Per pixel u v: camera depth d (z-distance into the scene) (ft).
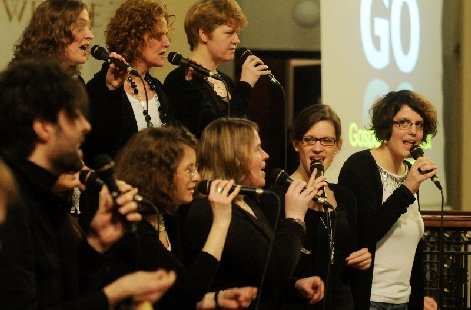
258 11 28.22
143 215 11.34
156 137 11.54
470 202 32.50
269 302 12.92
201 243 12.28
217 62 17.21
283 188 14.66
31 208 8.75
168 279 9.16
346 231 15.07
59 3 14.17
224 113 16.44
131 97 15.16
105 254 9.89
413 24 29.73
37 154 8.92
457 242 20.80
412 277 16.70
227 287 12.55
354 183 16.20
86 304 8.68
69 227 9.46
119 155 11.71
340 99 26.61
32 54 13.98
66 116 8.93
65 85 8.98
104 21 22.29
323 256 14.65
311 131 15.30
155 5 15.57
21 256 8.31
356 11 27.20
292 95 28.30
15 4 21.09
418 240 16.51
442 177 31.65
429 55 30.63
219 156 12.77
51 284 8.81
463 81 31.99
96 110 14.01
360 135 27.07
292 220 12.99
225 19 16.89
